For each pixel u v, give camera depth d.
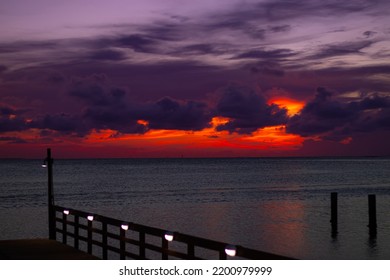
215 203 59.28
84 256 14.87
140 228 12.79
